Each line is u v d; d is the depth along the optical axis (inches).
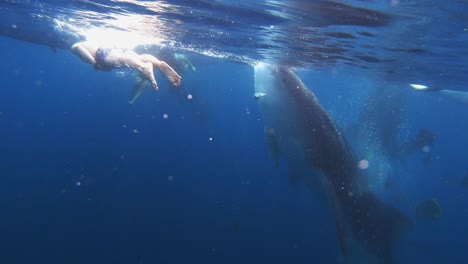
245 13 238.2
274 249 601.9
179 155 1318.9
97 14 309.9
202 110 1045.8
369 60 390.3
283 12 221.0
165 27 323.0
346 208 297.6
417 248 560.1
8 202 736.3
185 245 584.1
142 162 1114.1
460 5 167.0
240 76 1636.3
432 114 2610.7
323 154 303.4
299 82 310.5
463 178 535.5
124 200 762.8
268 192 952.9
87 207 719.7
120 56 164.1
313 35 284.0
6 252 534.0
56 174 957.2
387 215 307.0
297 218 765.3
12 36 597.0
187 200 797.9
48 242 573.0
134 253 546.9
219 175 1071.0
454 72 381.7
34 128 1950.1
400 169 537.3
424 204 386.9
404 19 203.3
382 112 614.2
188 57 604.1
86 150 1282.0
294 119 308.7
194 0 220.7
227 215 730.2
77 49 176.2
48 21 411.5
